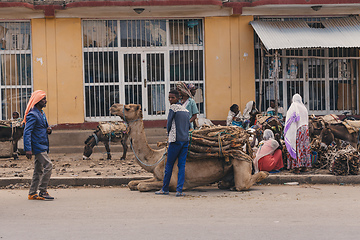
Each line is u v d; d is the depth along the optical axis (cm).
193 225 652
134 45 1678
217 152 934
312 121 1219
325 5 1617
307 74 1712
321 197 876
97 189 1017
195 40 1688
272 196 891
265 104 1705
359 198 860
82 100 1656
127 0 1580
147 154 972
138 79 1683
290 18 1684
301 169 1123
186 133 900
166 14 1658
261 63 1680
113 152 1548
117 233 614
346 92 1725
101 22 1666
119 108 964
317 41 1540
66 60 1648
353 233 603
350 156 1077
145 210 760
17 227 657
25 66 1662
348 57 1588
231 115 1498
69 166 1256
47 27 1642
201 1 1588
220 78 1675
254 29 1599
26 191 991
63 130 1633
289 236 592
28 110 873
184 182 955
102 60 1670
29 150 855
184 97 1020
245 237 589
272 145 1084
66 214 740
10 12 1616
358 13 1677
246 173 955
